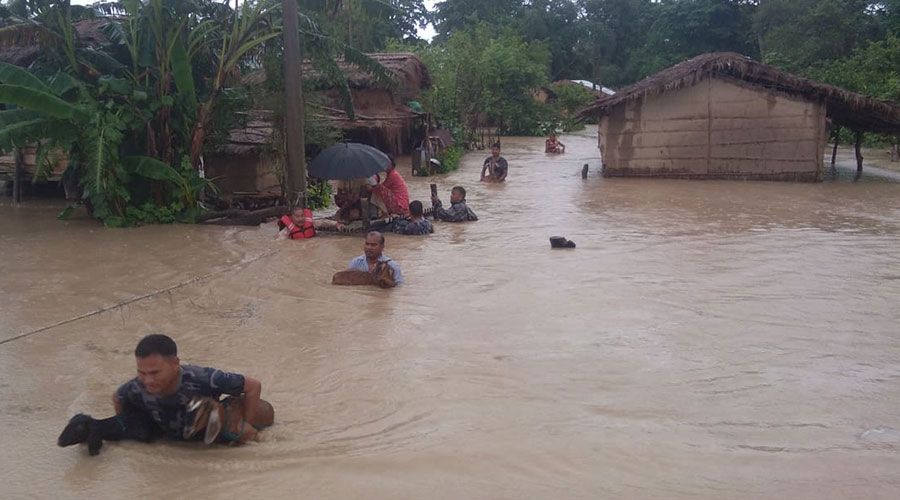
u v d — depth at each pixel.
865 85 30.58
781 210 14.36
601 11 64.44
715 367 5.87
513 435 4.62
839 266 9.41
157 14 11.95
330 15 14.46
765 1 43.09
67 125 11.33
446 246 10.73
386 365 5.91
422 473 4.14
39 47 12.56
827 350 6.28
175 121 12.63
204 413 4.31
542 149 31.38
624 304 7.66
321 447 4.48
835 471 4.15
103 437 4.38
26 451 4.39
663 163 20.08
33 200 14.98
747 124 19.42
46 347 6.28
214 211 13.33
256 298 7.87
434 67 34.34
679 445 4.48
